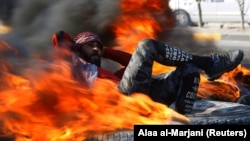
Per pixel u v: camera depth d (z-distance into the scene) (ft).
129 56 23.75
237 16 97.45
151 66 20.07
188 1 98.17
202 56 21.02
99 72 21.91
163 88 21.29
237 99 26.22
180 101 20.89
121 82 20.51
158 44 20.11
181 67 20.86
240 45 68.18
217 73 21.17
